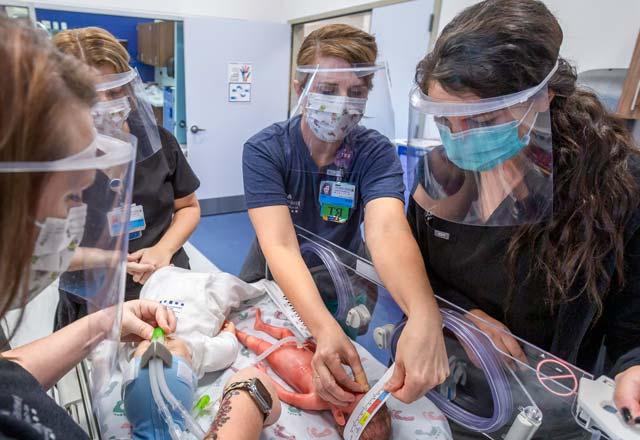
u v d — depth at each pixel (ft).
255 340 2.87
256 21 12.90
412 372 2.09
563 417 1.95
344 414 2.28
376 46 3.43
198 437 2.03
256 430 2.04
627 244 2.24
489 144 2.10
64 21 11.09
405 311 2.44
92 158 1.24
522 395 2.15
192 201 4.91
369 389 2.32
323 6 11.75
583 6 6.09
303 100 3.34
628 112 4.81
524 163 2.13
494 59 1.88
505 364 2.20
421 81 2.29
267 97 13.58
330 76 3.17
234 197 14.16
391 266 2.63
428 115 2.30
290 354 2.67
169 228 4.51
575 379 1.90
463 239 2.72
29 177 1.05
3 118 0.97
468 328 2.35
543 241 2.33
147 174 4.16
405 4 9.09
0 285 1.14
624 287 2.33
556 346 2.57
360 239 3.80
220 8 12.61
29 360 2.02
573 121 2.15
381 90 3.61
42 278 1.44
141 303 2.83
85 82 1.21
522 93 1.92
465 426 2.42
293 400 2.42
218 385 2.54
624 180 2.18
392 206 3.12
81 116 1.18
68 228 1.34
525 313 2.65
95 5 10.91
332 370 2.32
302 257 3.21
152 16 11.63
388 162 3.45
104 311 1.98
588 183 2.18
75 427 1.31
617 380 1.80
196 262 6.20
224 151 13.46
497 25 1.89
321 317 2.59
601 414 1.65
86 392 2.27
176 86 12.62
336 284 3.11
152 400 2.12
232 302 3.16
